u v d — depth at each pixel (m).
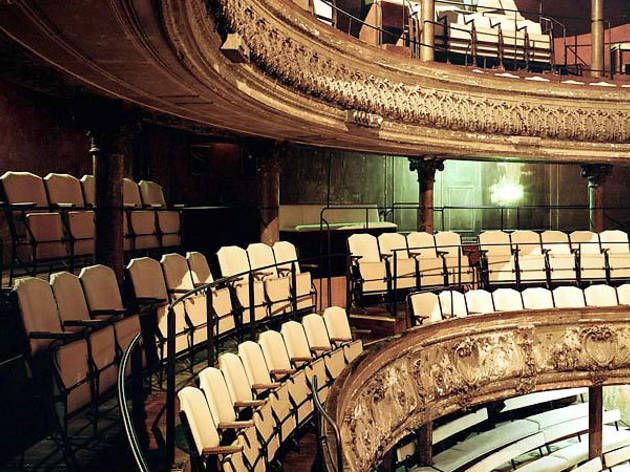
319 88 7.41
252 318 5.20
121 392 2.33
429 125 9.78
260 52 5.86
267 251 7.14
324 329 6.20
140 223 6.93
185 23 3.94
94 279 4.59
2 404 3.71
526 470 8.88
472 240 12.91
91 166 8.17
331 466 3.26
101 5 3.40
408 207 12.55
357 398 5.26
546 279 9.48
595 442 8.81
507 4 13.33
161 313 4.82
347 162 11.90
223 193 10.20
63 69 4.86
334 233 10.21
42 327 3.78
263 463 4.31
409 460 8.21
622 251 10.40
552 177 13.77
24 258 5.84
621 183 14.05
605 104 11.13
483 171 13.38
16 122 6.94
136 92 5.66
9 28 3.82
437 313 7.68
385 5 10.88
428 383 6.92
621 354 8.48
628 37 13.57
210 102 6.12
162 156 9.40
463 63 11.98
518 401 9.85
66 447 3.50
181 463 3.52
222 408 3.98
